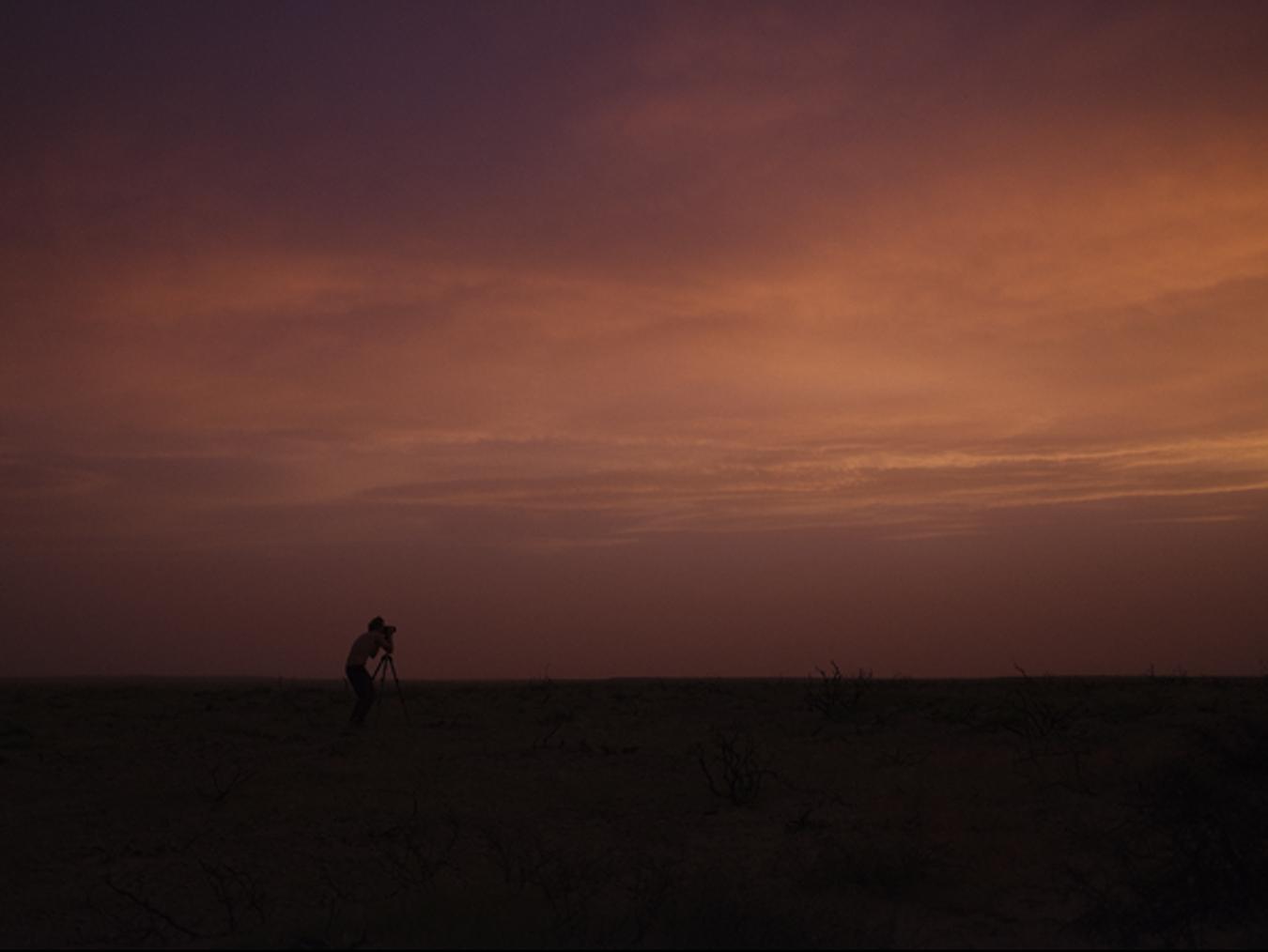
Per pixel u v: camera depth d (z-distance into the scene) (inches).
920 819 353.7
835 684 748.6
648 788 475.8
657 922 239.3
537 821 412.5
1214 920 237.3
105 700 975.6
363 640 729.6
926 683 1029.8
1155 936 229.3
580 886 287.6
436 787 483.5
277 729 702.5
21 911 301.9
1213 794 341.7
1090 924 234.2
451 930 236.1
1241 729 439.8
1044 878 282.0
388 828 402.0
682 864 322.3
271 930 258.7
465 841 376.5
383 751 590.6
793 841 346.6
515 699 971.3
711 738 626.5
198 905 305.9
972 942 228.8
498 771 525.0
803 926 227.3
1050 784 398.0
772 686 1035.9
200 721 754.2
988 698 773.3
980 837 326.3
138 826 407.8
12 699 996.6
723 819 396.8
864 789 430.6
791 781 458.3
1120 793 374.0
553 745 614.5
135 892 320.5
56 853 367.2
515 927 234.5
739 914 234.2
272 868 346.6
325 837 389.4
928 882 278.2
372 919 260.7
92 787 482.6
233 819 419.5
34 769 523.8
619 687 1139.3
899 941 227.8
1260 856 263.4
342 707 887.7
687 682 1269.7
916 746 548.4
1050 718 572.1
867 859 290.0
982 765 461.4
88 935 277.6
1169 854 286.8
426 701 951.0
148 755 573.6
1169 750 442.9
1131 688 819.4
